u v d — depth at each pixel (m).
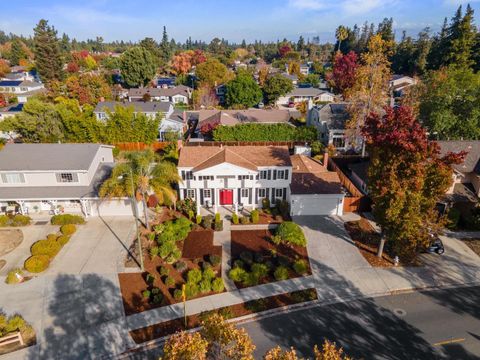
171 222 33.88
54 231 33.00
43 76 104.62
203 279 26.27
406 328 22.14
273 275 27.14
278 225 34.31
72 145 38.94
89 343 20.83
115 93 101.44
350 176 45.94
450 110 47.34
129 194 30.52
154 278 26.16
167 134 58.09
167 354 13.59
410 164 23.80
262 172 36.44
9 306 23.64
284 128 56.59
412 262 28.92
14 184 35.66
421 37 126.38
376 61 48.72
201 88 96.50
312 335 21.58
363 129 27.27
